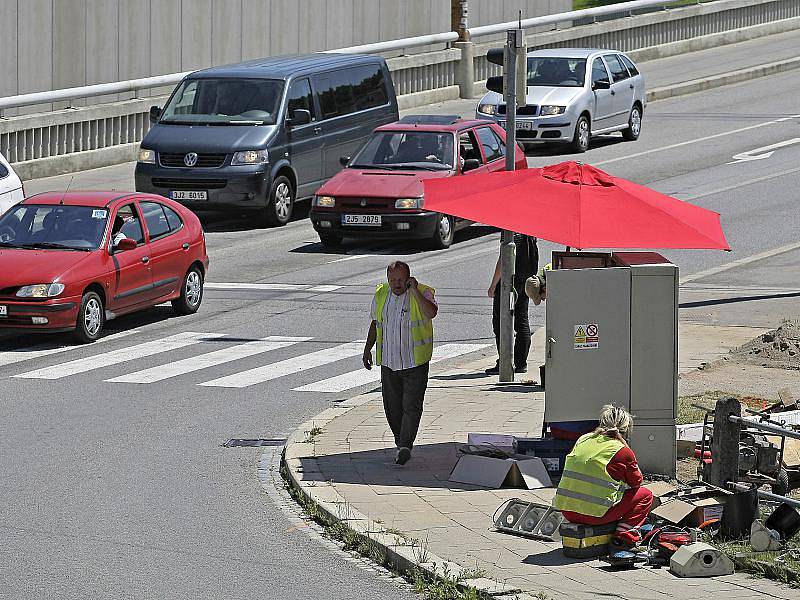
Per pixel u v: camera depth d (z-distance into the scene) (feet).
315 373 194.39
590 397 141.28
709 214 149.89
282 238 303.27
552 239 138.41
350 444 155.94
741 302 234.38
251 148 308.81
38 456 153.17
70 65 409.49
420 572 112.88
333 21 510.17
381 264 273.95
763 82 524.52
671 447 140.87
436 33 565.94
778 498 124.06
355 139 338.54
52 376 192.54
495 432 158.81
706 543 115.55
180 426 167.02
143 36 433.07
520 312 190.80
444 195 148.77
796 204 322.14
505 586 107.34
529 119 385.09
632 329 140.67
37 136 362.53
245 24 470.39
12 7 387.75
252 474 147.43
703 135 418.92
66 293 209.05
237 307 238.68
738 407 131.44
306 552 121.29
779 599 104.99
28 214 223.30
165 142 312.09
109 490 140.56
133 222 226.17
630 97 413.18
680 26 584.40
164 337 217.97
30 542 123.24
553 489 139.13
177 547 122.31
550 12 627.87
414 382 147.64
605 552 117.29
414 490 138.00
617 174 359.87
